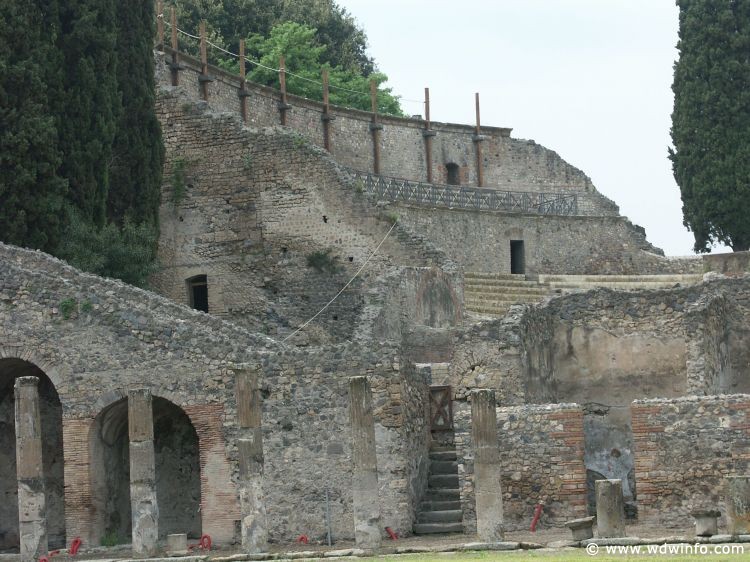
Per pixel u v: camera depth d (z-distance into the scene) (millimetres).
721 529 48688
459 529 53062
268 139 75188
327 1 114562
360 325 63781
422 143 93062
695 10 82812
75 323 56562
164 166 76438
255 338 57125
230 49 105125
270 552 50875
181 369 55719
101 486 56406
